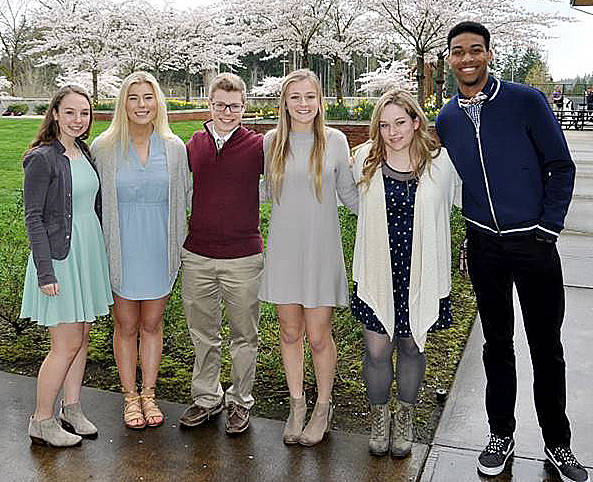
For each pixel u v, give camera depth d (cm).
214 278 351
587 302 557
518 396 398
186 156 352
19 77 4538
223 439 351
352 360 442
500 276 311
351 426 367
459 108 305
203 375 370
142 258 351
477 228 311
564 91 3625
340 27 2516
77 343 342
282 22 2408
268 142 338
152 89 340
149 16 3547
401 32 2053
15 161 1480
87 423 356
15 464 328
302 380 355
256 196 347
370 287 317
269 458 333
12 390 407
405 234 312
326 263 331
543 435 322
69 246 330
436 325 321
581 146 1955
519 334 492
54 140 331
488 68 300
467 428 361
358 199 339
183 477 317
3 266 544
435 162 309
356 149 330
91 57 3469
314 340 341
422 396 401
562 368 313
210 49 3722
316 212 326
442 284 315
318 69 4316
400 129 301
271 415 381
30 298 339
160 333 374
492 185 298
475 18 2073
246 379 361
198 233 347
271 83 2709
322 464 327
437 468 323
